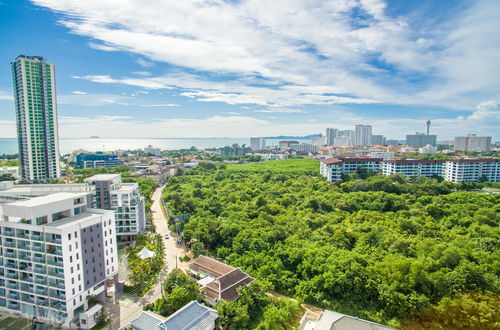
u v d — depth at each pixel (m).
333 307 73.69
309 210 135.88
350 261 80.19
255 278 82.00
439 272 74.94
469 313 64.38
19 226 68.12
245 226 110.12
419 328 66.06
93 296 72.88
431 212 125.69
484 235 98.94
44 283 67.69
